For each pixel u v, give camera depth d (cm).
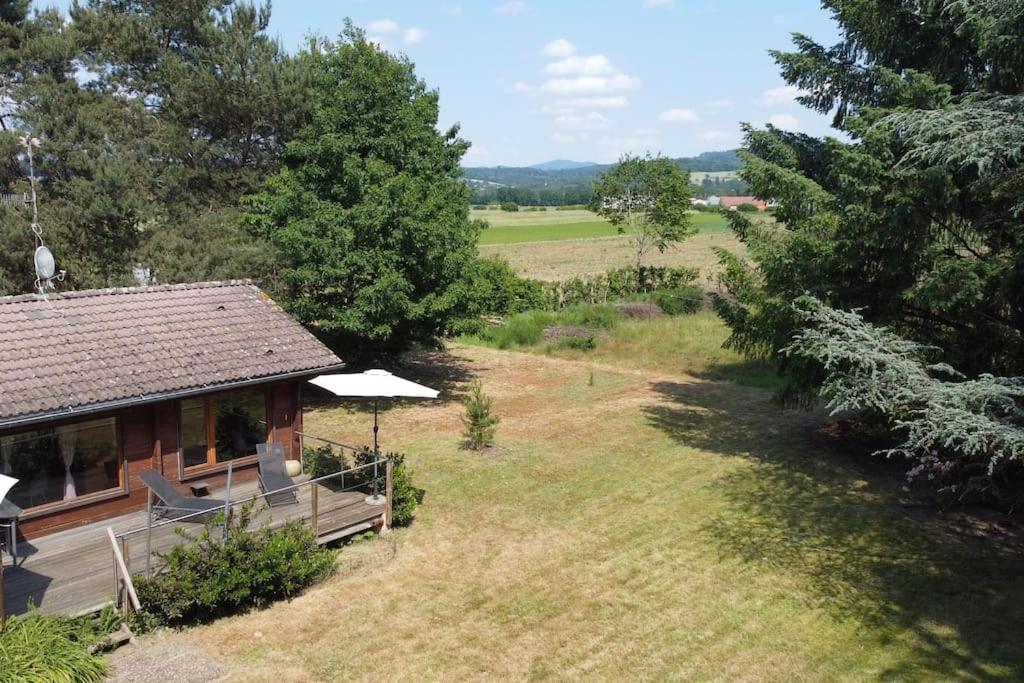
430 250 2178
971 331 1391
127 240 2261
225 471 1427
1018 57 1311
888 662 962
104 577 1052
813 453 1831
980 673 929
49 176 2191
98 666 885
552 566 1243
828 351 1216
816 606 1106
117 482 1280
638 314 3647
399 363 2742
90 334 1324
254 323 1547
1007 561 1238
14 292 2111
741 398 2433
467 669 948
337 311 2172
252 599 1096
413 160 2372
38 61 2216
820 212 1593
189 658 952
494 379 2744
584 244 8038
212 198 2517
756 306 1769
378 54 2391
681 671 947
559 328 3384
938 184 1273
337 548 1300
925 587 1156
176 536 1188
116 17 2400
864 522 1406
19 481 1162
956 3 1295
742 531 1377
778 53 1802
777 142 1800
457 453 1859
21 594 997
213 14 2556
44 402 1110
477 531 1384
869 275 1509
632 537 1357
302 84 2481
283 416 1535
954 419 1004
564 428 2103
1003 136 1094
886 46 1667
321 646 994
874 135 1370
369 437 2009
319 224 2159
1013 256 1285
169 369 1298
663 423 2142
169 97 2455
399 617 1074
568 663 965
